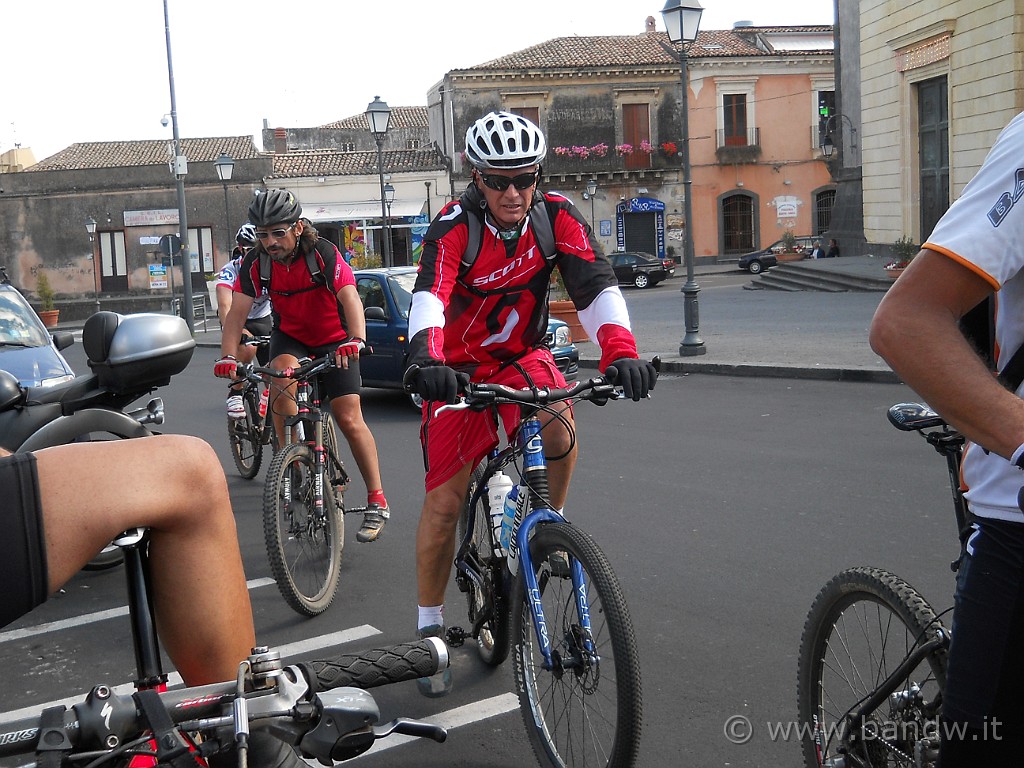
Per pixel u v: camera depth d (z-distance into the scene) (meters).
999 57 22.44
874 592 2.44
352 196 42.38
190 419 11.41
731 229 46.81
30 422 4.80
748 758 3.12
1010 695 1.73
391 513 6.61
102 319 4.07
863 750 2.47
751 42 47.69
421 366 2.90
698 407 10.04
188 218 41.12
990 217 1.61
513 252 3.33
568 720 2.95
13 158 50.72
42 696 3.99
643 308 24.09
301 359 5.17
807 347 13.61
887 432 8.16
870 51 28.64
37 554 1.31
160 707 1.27
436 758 3.25
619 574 4.98
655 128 45.78
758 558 5.10
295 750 1.55
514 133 3.15
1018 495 1.61
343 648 4.29
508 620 3.62
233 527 1.55
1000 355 1.74
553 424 3.26
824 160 46.41
